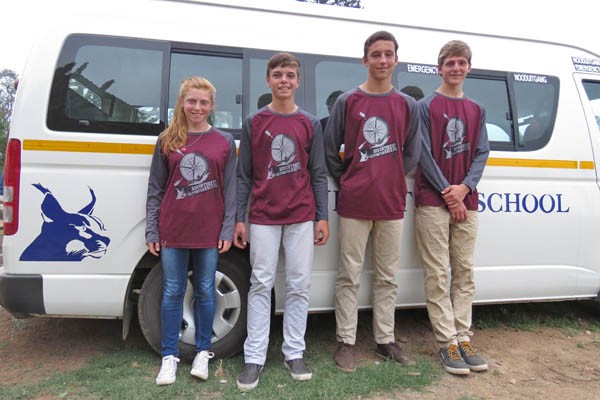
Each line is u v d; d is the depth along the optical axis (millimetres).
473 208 2900
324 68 3088
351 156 2740
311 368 2779
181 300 2615
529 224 3318
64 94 2633
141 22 2816
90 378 2621
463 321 2938
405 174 2844
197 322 2695
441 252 2877
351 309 2840
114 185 2662
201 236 2521
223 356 2865
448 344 2832
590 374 2863
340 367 2762
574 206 3412
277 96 2529
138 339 3217
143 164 2695
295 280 2627
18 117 2566
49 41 2660
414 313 3852
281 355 2955
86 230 2635
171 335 2605
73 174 2613
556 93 3486
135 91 2746
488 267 3268
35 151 2564
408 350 3133
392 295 2898
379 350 2957
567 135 3438
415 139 2766
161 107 2771
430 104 2885
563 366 2967
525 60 3480
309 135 2613
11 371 2742
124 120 2711
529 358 3066
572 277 3441
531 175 3320
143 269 2914
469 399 2496
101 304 2682
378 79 2652
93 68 2699
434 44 3348
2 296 2557
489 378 2758
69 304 2639
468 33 3457
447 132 2857
